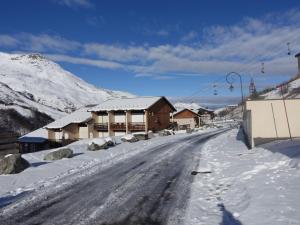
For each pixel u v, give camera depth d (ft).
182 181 42.57
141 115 165.48
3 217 29.81
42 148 179.52
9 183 44.24
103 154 74.38
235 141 89.76
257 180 36.19
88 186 41.29
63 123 178.09
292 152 45.42
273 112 68.95
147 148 83.87
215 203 31.42
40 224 27.66
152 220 27.73
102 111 174.50
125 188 39.73
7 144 69.15
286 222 23.29
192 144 91.56
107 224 27.12
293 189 30.25
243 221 25.25
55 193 38.11
